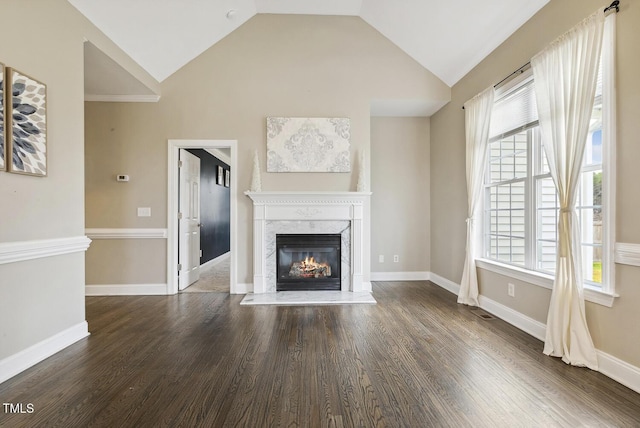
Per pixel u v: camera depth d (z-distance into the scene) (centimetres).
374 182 526
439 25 373
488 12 324
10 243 218
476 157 375
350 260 446
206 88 437
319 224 444
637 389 198
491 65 360
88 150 430
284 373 222
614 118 213
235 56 438
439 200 492
